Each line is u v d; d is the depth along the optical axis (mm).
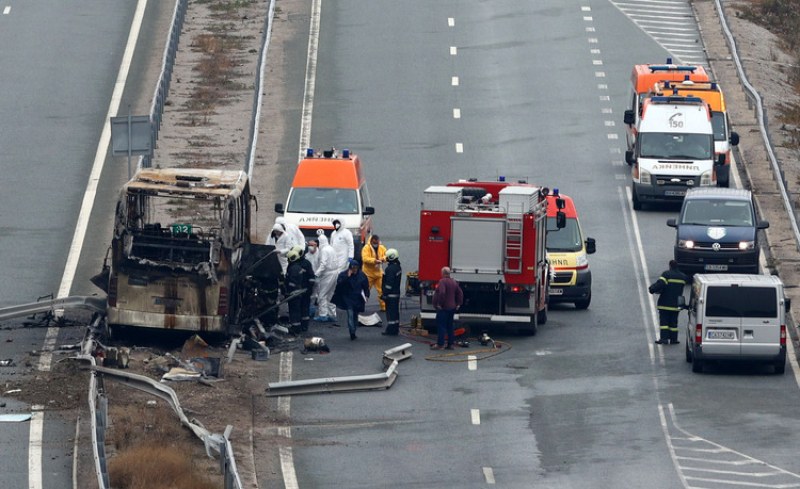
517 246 121938
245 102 197375
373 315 127188
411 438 98938
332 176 143875
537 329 127562
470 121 192375
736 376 114562
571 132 189625
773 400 108125
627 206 166250
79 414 96500
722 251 141750
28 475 85438
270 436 98438
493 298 123375
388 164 176500
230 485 80938
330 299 127875
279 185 168625
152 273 111750
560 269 132500
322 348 117938
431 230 123000
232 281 113375
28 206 155125
